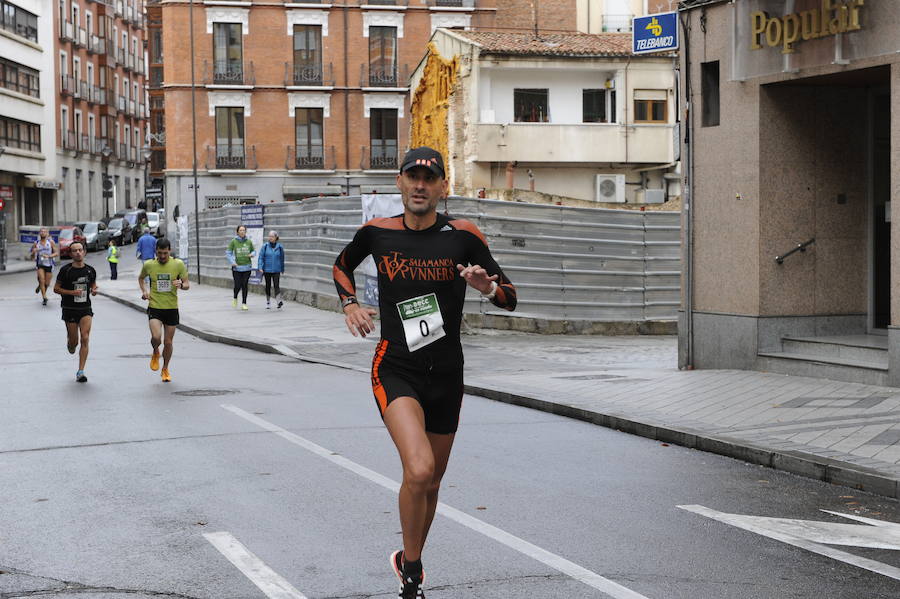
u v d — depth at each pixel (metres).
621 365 18.45
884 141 16.16
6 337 24.72
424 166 6.05
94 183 91.50
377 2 66.00
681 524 7.94
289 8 64.88
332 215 31.12
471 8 66.62
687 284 17.14
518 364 18.64
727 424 11.72
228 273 42.91
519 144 45.72
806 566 6.86
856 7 13.97
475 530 7.71
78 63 87.44
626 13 62.28
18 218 75.62
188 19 64.19
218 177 65.06
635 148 46.28
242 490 9.01
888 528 7.89
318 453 10.69
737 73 16.11
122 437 11.66
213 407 13.98
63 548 7.24
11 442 11.38
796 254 16.08
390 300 6.13
